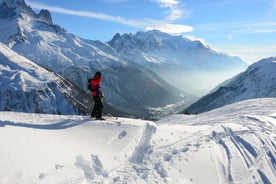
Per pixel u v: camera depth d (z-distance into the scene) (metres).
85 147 11.95
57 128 14.57
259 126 17.23
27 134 11.85
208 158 12.34
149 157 11.93
